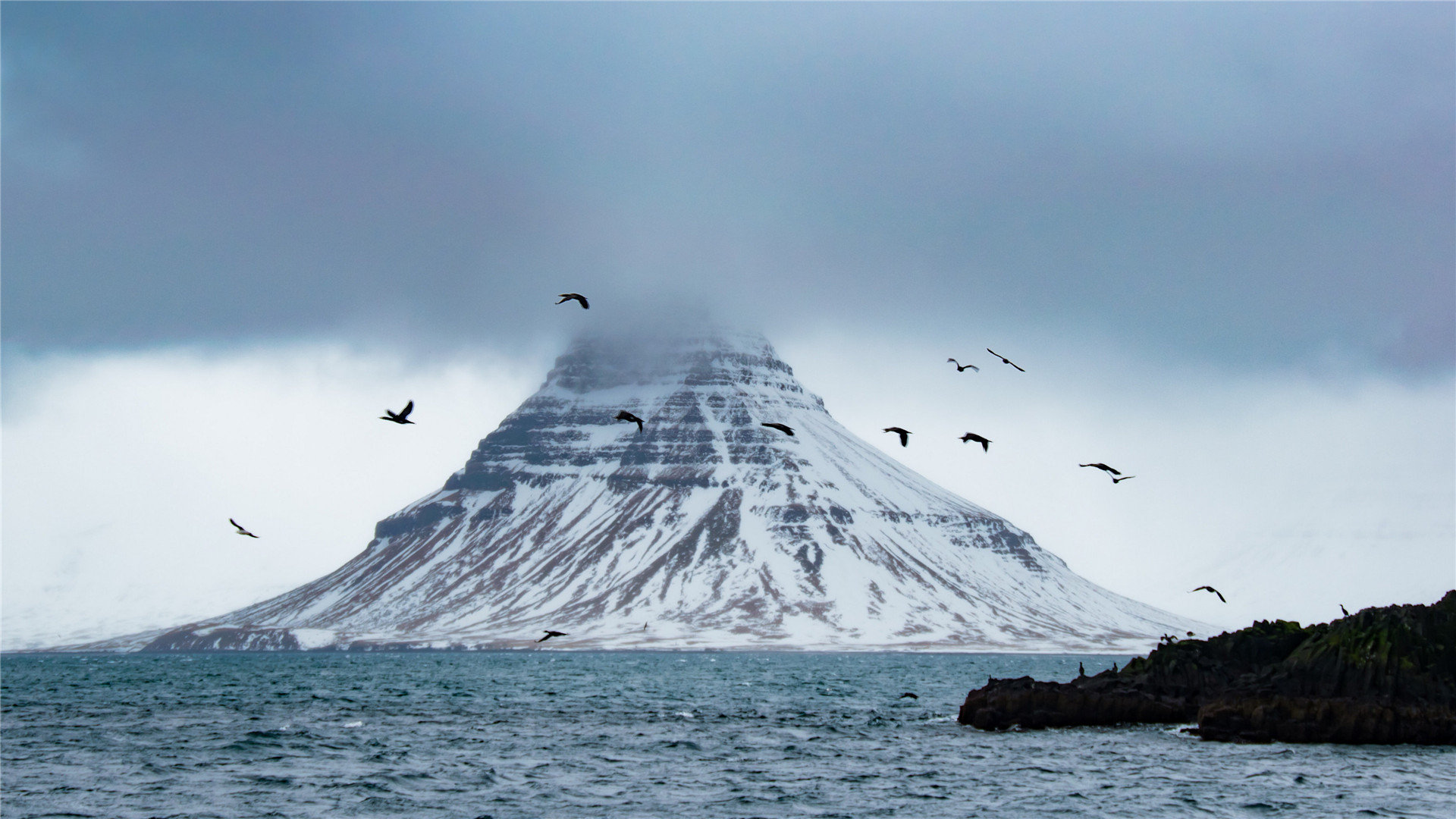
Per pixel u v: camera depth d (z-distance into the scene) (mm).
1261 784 119312
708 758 139125
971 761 135375
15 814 107188
